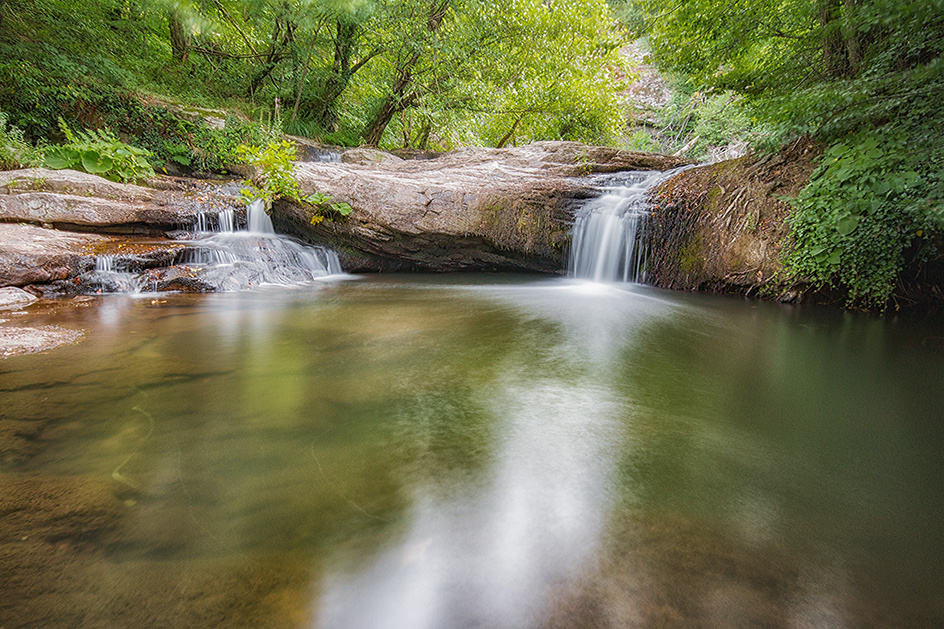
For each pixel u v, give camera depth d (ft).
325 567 4.71
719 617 4.25
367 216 28.40
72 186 23.03
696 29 27.73
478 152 42.24
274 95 50.06
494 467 6.84
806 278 20.68
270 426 7.89
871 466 7.20
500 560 4.91
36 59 31.22
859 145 19.16
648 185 29.58
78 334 13.10
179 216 24.44
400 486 6.25
